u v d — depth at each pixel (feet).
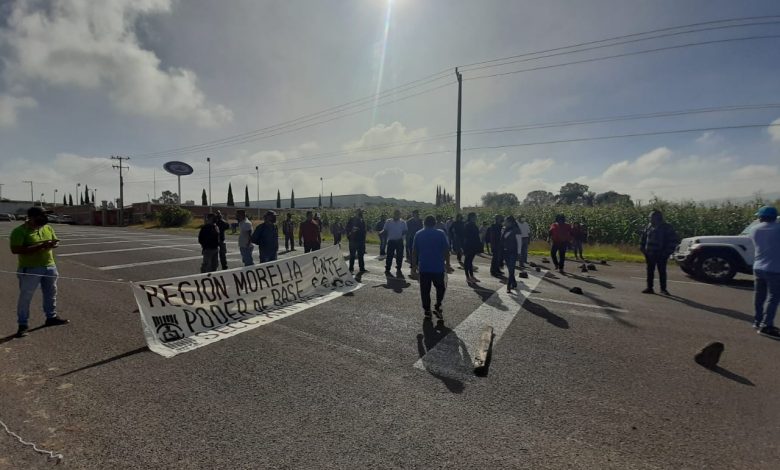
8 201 318.45
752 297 24.98
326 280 26.73
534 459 8.16
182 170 187.52
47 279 17.51
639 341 15.92
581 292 25.46
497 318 19.29
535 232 71.77
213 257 28.58
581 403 10.66
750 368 13.21
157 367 12.94
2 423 9.36
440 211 84.02
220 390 11.25
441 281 18.51
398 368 12.99
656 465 7.99
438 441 8.77
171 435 8.91
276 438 8.84
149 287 15.44
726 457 8.28
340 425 9.41
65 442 8.59
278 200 336.90
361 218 33.81
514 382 11.96
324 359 13.75
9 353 14.10
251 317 19.30
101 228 143.02
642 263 44.68
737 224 55.98
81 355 13.97
